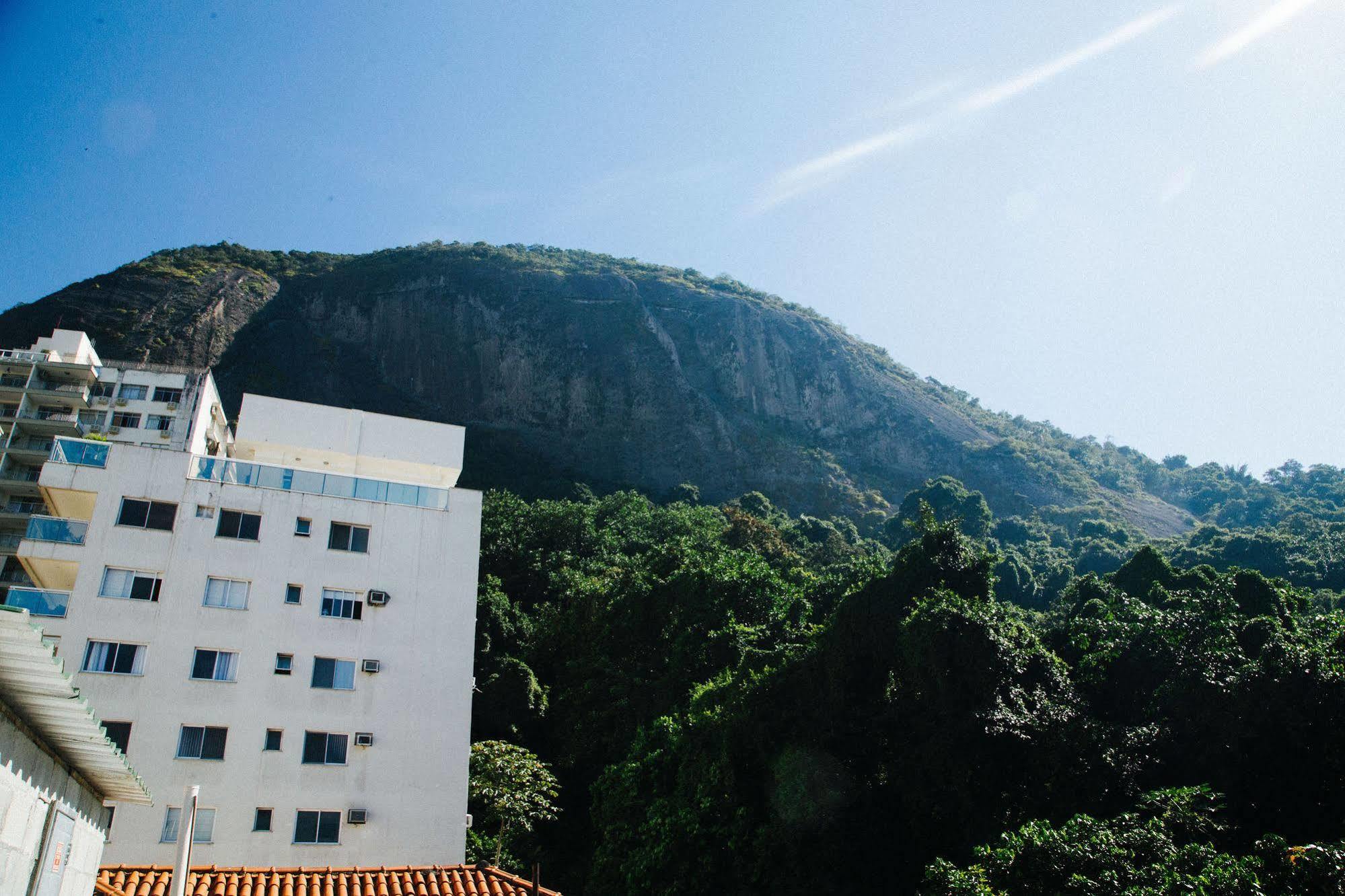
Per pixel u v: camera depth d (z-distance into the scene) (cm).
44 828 1546
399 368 16962
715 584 5197
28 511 7194
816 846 3359
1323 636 3641
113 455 3756
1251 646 3847
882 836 3381
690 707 4284
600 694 5141
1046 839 2647
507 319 17988
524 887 2998
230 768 3428
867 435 18012
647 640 5422
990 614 3722
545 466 14175
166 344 14188
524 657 5919
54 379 7531
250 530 3822
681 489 13638
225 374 14438
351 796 3531
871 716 3731
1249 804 2961
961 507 12769
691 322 19112
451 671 3862
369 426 4606
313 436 4500
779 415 18238
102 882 2722
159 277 15600
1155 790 2991
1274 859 2442
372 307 17600
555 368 17362
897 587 3984
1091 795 3122
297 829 3425
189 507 3769
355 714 3669
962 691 3459
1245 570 5278
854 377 19025
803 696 3806
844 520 13362
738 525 9694
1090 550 11956
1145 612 4031
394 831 3528
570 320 18125
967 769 3234
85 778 1825
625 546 8725
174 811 3297
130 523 3681
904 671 3750
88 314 14262
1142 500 17050
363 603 3862
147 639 3522
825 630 4184
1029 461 17312
